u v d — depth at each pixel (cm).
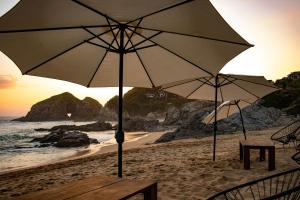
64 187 261
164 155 1111
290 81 6544
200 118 2391
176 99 16488
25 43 288
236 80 697
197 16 231
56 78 366
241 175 623
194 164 803
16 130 6938
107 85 416
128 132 5069
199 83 711
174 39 306
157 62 368
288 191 222
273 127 2520
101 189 254
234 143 1434
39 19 249
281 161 787
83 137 2953
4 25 242
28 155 2275
